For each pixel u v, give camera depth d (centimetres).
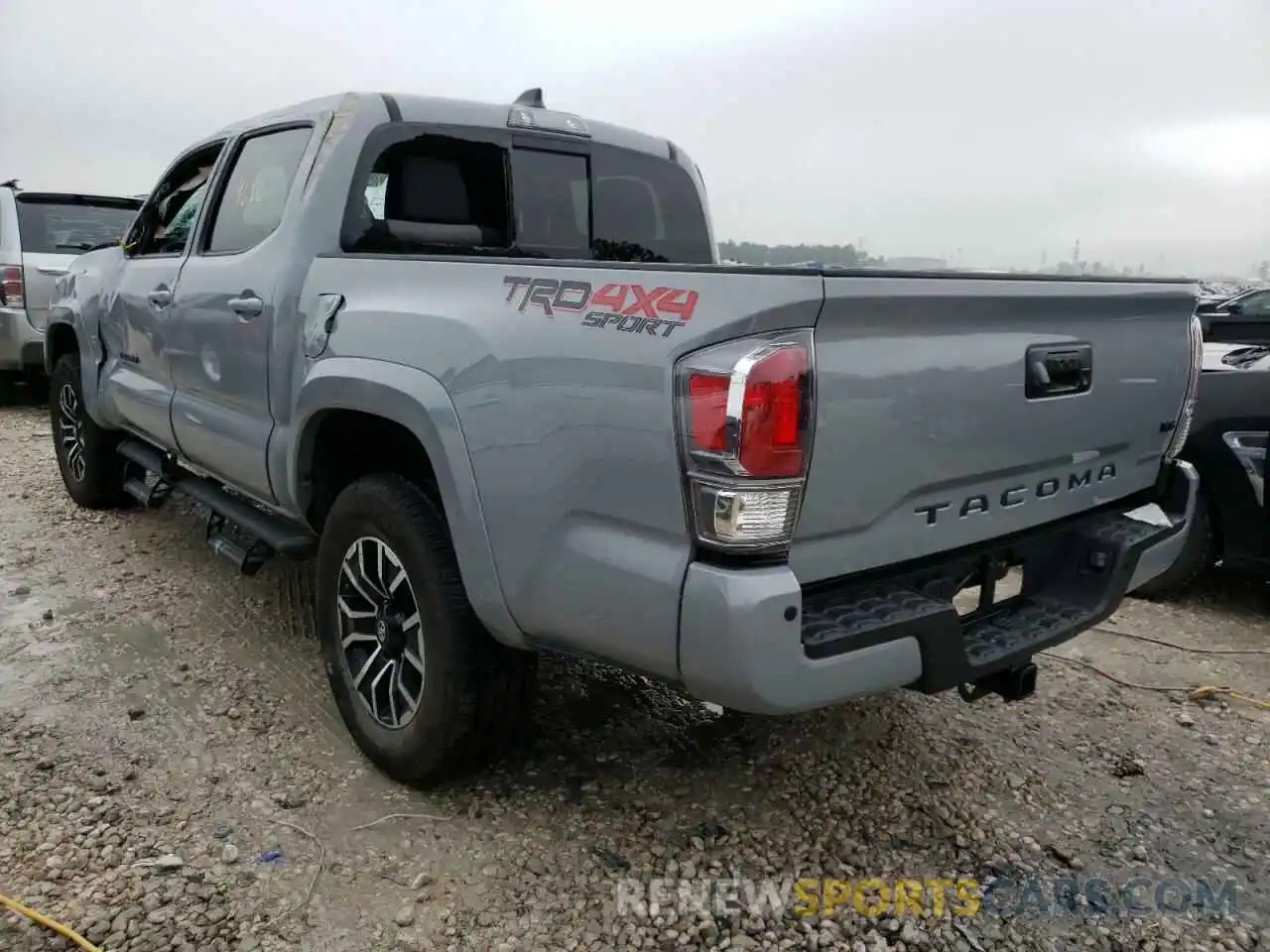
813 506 208
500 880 252
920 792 299
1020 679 254
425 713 272
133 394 452
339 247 323
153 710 335
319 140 333
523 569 236
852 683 210
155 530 537
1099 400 273
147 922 232
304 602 436
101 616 414
